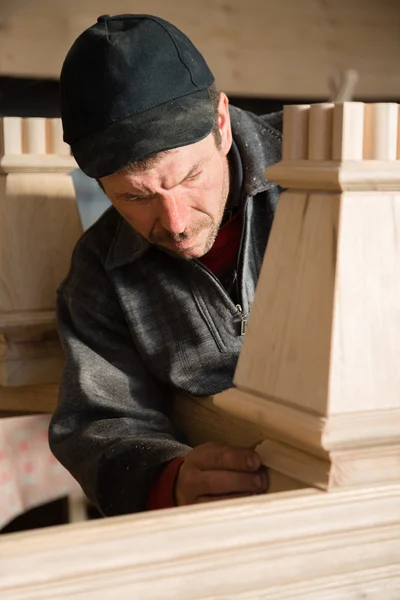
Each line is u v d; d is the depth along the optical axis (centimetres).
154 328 159
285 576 85
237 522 83
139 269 161
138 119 124
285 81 280
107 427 147
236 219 154
